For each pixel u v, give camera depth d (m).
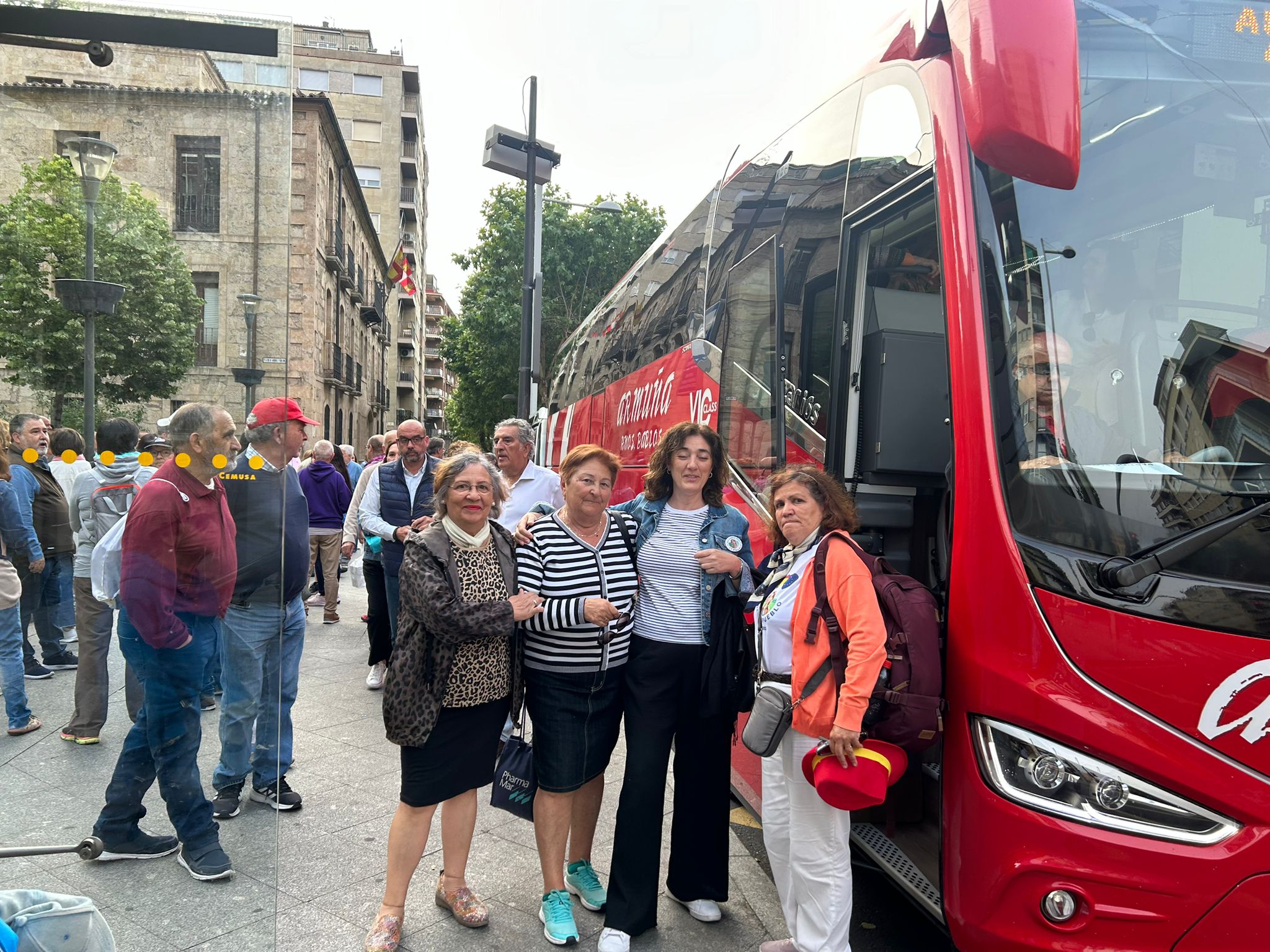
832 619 2.82
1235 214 2.88
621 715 3.48
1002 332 2.75
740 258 5.24
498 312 28.66
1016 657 2.54
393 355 65.94
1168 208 2.86
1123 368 2.71
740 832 4.57
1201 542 2.44
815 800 2.92
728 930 3.46
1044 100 2.24
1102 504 2.54
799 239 4.34
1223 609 2.39
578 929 3.41
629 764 3.35
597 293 29.23
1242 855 2.32
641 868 3.32
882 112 3.56
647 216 29.48
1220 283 2.82
